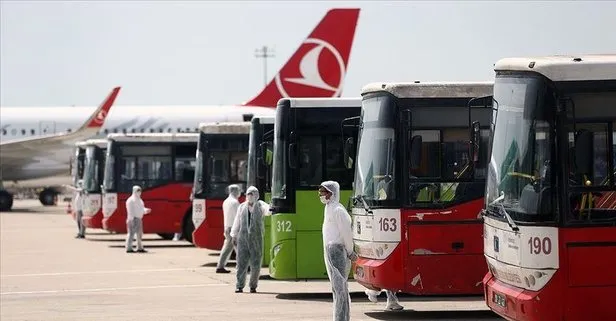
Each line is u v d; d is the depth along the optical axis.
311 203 53.72
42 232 124.06
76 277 67.88
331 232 39.00
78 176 114.75
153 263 78.19
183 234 93.50
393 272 43.84
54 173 169.38
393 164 44.16
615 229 32.53
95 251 92.06
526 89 33.41
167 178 93.19
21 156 166.25
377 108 45.16
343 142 50.78
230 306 50.47
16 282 65.25
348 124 53.28
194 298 54.34
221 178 78.31
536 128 32.94
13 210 188.88
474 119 44.72
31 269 74.38
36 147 162.25
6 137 166.50
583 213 32.59
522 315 33.03
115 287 60.97
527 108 33.22
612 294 32.53
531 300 32.69
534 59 33.53
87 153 108.69
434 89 44.69
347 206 53.62
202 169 78.19
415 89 44.59
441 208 44.06
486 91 44.84
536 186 32.72
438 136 44.56
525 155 33.09
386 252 43.97
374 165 44.75
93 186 107.94
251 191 55.84
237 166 78.44
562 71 32.84
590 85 32.88
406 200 44.06
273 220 54.28
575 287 32.47
